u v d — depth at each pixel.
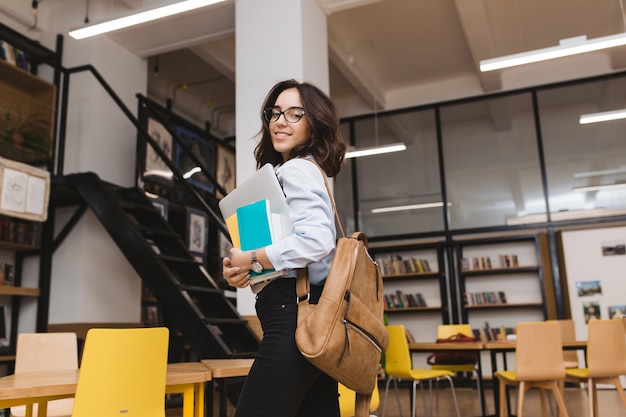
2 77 5.42
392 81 8.68
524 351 3.81
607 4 6.71
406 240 8.52
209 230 7.41
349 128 9.12
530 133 8.21
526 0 6.60
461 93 8.58
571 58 8.05
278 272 1.11
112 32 6.17
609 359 3.97
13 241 5.36
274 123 1.29
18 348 2.93
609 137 7.86
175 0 4.42
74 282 5.59
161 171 6.53
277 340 1.08
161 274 4.43
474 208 8.30
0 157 4.71
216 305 4.71
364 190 8.88
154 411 2.02
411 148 8.77
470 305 7.98
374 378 1.18
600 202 7.72
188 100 8.93
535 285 7.95
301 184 1.14
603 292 7.51
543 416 4.53
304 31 5.22
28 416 2.48
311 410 1.18
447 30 7.26
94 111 5.94
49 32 6.23
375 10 6.74
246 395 1.07
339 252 1.14
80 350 5.36
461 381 7.95
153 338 2.02
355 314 1.11
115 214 4.91
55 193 5.54
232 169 8.29
